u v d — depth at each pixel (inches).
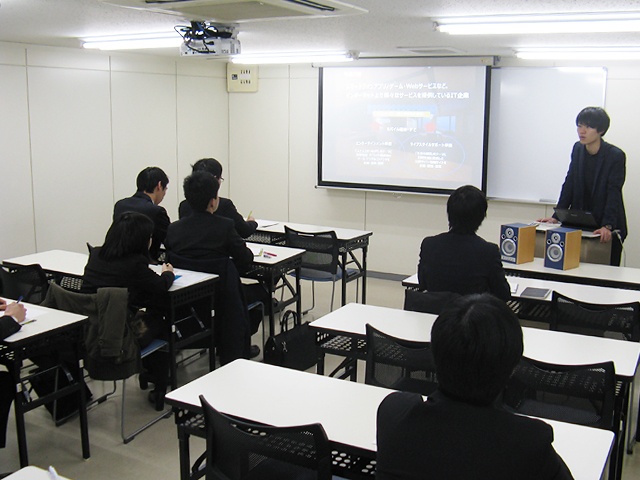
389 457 55.1
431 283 127.0
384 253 284.7
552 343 112.5
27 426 142.2
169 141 279.3
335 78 281.0
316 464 71.8
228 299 157.3
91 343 128.4
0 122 212.8
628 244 234.8
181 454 90.8
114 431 140.3
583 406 95.0
